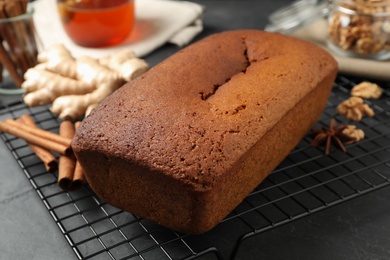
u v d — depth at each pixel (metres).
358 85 0.64
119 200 0.47
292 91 0.51
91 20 0.73
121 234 0.48
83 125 0.46
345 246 0.47
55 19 0.83
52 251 0.47
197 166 0.43
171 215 0.45
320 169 0.53
